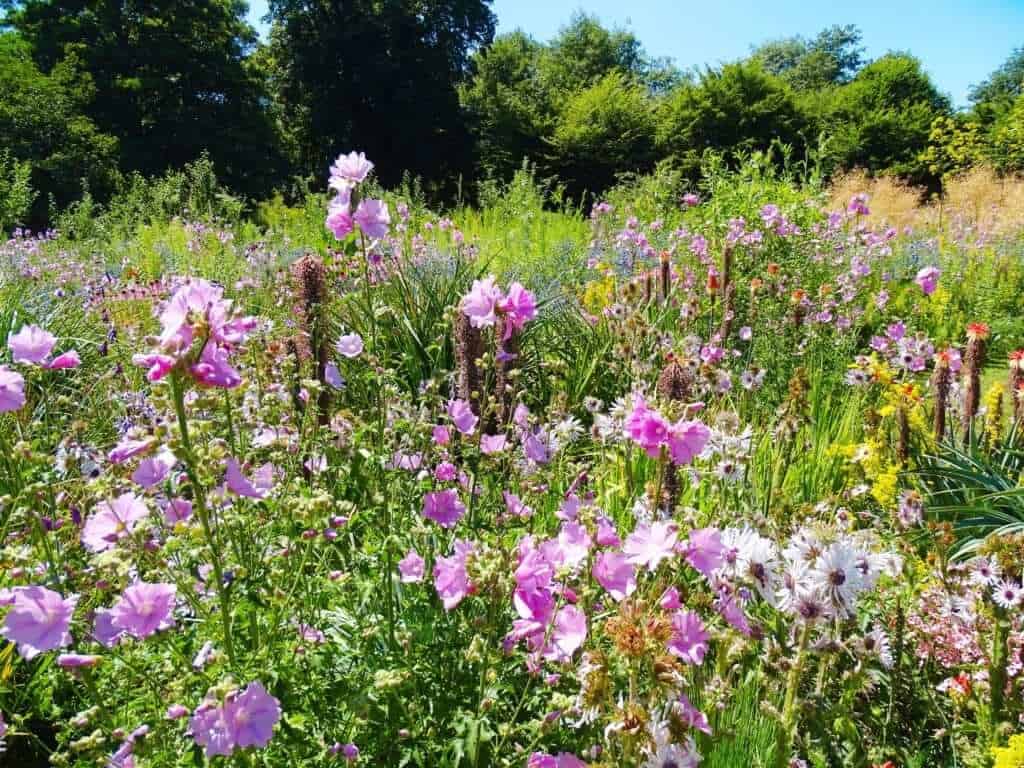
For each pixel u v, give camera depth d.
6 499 2.16
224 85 36.47
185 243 11.23
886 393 5.18
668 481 3.00
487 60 49.34
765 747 2.31
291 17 39.62
